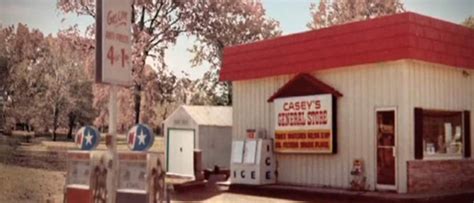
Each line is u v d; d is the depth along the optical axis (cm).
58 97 1672
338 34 1255
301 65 1333
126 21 978
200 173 1470
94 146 992
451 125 1241
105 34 923
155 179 894
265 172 1352
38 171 1215
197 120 1702
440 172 1187
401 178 1121
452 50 1207
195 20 1947
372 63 1185
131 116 1817
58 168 1248
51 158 1342
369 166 1185
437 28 1178
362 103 1209
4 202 1062
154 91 1903
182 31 1934
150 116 1894
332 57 1259
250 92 1488
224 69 1558
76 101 1705
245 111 1500
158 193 902
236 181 1383
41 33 1658
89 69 1731
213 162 1717
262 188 1302
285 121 1359
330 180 1263
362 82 1212
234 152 1402
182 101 2034
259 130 1435
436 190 1169
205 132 1702
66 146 1452
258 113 1459
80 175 961
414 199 1048
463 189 1209
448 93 1227
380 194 1102
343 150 1241
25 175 1188
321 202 1135
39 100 1641
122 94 1798
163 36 1898
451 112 1239
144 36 1833
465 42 1246
